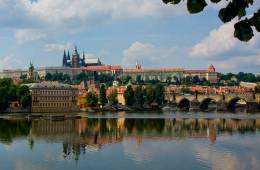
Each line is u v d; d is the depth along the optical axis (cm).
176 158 14212
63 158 14375
